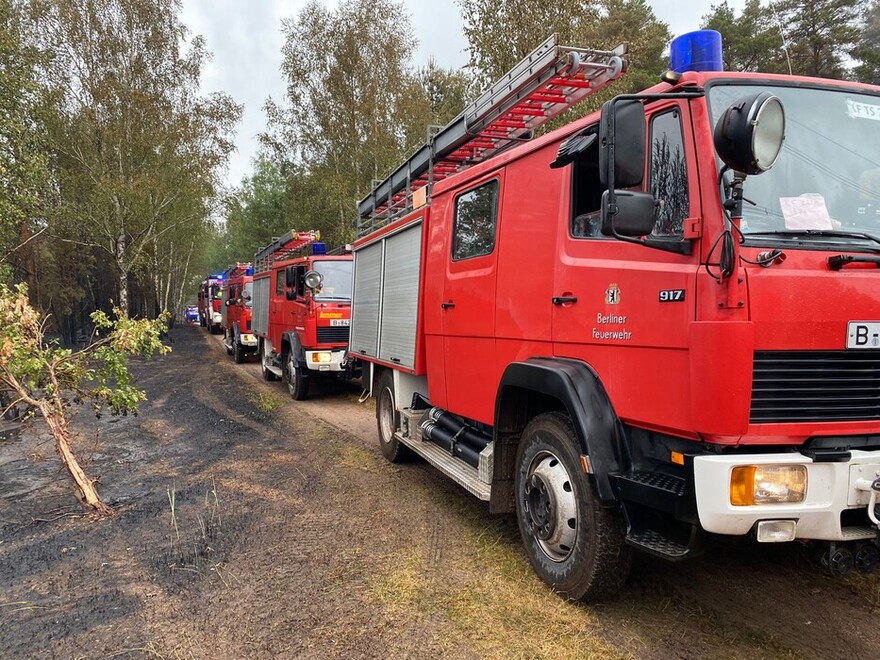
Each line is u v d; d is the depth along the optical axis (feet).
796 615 10.89
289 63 79.97
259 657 9.81
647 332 9.54
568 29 33.73
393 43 77.97
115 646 10.19
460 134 17.11
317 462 21.45
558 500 11.23
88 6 73.67
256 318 50.98
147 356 19.21
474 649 9.89
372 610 11.16
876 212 9.59
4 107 44.45
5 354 15.87
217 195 87.30
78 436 25.57
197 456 22.38
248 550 13.92
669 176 9.47
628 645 9.95
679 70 10.47
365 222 28.12
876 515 8.55
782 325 8.30
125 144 76.23
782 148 9.36
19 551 14.07
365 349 24.11
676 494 8.84
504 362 13.65
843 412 8.66
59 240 72.13
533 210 12.67
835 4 39.22
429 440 18.92
